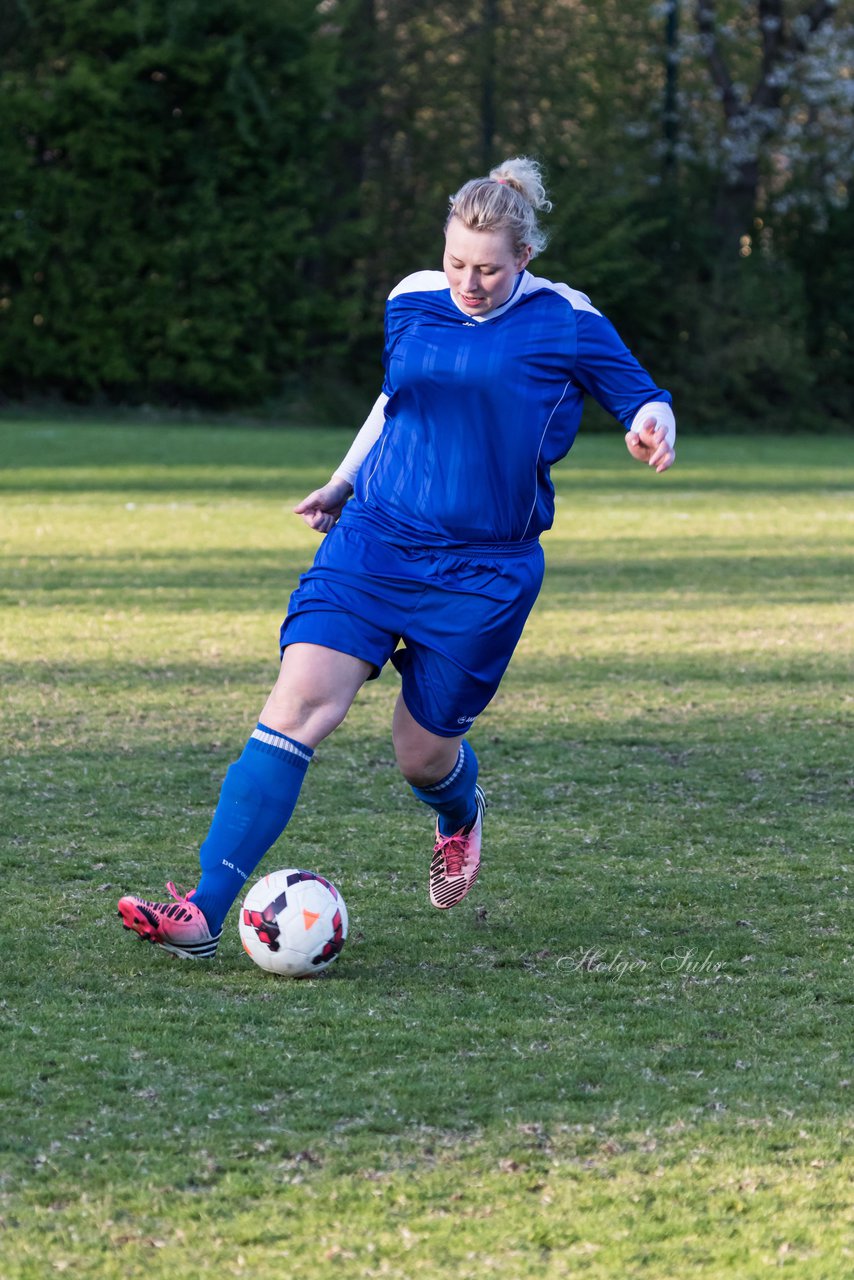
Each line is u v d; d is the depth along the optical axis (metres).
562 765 22.45
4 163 111.62
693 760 22.86
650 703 26.88
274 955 13.45
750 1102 10.92
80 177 114.94
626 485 77.25
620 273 128.88
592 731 24.67
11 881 16.27
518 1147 10.10
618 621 35.75
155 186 116.62
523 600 13.77
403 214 135.62
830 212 139.50
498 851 18.02
